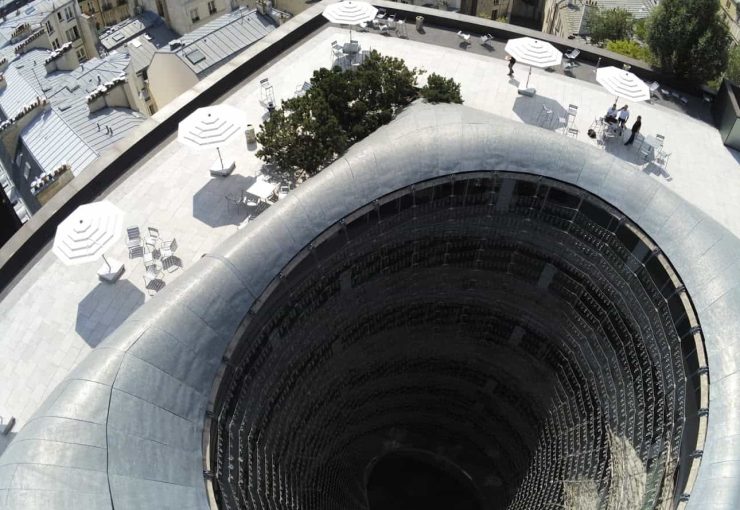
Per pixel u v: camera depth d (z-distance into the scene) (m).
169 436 23.02
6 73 66.56
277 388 30.69
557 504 35.50
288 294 29.06
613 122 42.00
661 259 30.00
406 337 39.50
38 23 76.25
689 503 23.27
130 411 22.70
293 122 37.47
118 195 37.81
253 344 27.55
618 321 33.62
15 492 20.45
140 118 57.28
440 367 42.84
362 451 45.72
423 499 46.47
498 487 45.59
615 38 76.25
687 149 42.12
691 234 29.97
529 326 38.81
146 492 21.55
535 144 32.19
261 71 46.88
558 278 35.88
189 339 25.03
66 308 32.88
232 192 38.19
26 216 55.47
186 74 58.69
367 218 30.73
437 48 49.31
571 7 84.12
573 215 32.84
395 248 33.53
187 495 22.20
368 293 34.66
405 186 30.95
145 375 23.56
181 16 80.12
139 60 66.31
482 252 35.94
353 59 47.75
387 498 46.34
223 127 36.88
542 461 39.53
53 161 53.91
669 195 31.25
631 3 83.75
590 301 35.09
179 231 36.09
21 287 33.69
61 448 21.34
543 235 34.50
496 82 46.25
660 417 29.30
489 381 42.94
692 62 47.09
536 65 42.38
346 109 38.88
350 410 40.25
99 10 96.19
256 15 64.62
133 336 24.30
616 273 32.88
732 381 25.64
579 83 46.84
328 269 30.83
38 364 30.88
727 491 22.91
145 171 39.25
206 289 26.28
